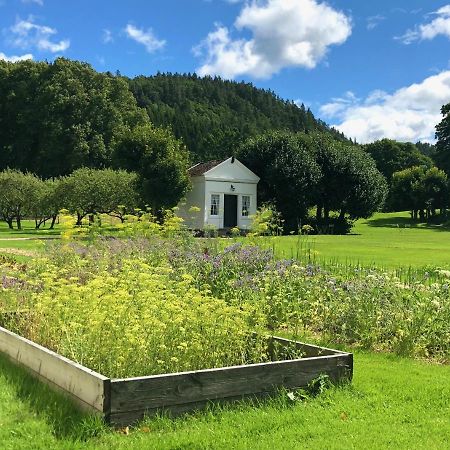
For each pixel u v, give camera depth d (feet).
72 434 13.25
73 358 16.49
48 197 124.16
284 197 132.36
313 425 14.51
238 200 128.67
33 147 210.18
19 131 210.18
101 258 31.55
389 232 141.08
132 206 120.78
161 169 111.75
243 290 29.09
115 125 208.54
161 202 112.68
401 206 203.10
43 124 200.95
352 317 25.25
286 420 14.73
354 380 18.53
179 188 113.70
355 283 28.32
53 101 202.08
